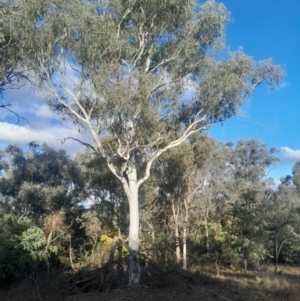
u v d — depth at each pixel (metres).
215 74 16.81
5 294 15.89
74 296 14.08
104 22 15.48
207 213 30.33
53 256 24.66
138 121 15.95
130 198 17.11
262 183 53.16
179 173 26.30
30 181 37.56
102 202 30.62
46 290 14.00
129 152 16.55
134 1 16.06
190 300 13.18
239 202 25.81
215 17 16.78
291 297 14.41
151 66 17.89
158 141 17.36
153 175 26.56
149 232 27.81
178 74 17.52
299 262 27.45
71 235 28.28
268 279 17.58
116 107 15.12
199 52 17.58
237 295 14.08
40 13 15.27
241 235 24.00
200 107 17.73
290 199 39.78
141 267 15.39
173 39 17.36
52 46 15.91
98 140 16.59
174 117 17.50
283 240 25.94
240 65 16.94
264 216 24.66
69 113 17.62
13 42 15.21
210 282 16.00
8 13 14.45
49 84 16.28
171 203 26.86
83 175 35.91
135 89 15.26
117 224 29.16
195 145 27.16
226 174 47.78
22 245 21.89
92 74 15.57
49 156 37.97
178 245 24.05
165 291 14.26
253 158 55.41
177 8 16.20
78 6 15.31
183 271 16.47
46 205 34.53
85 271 15.32
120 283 15.22
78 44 15.74
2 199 37.66
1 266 20.39
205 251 27.73
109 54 15.82
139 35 17.00
